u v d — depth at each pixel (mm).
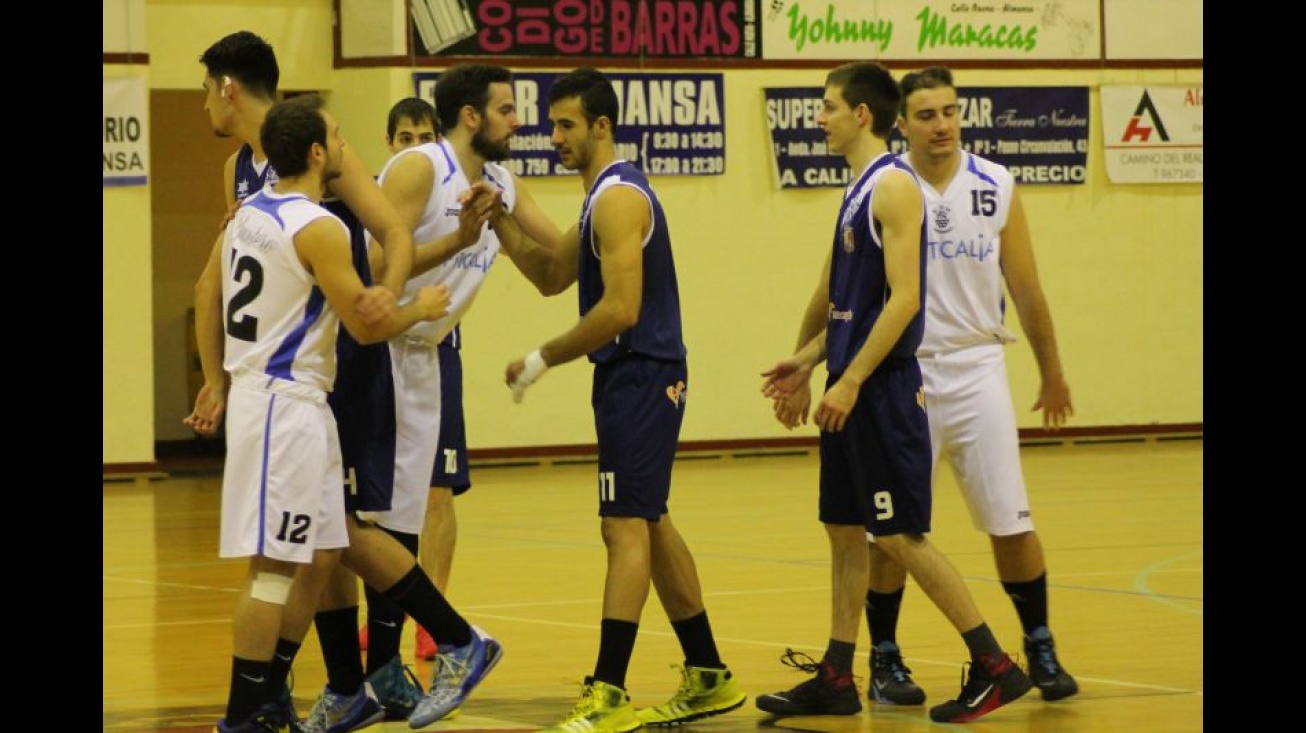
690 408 29344
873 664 10906
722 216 29391
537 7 28172
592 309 9789
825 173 29875
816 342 11109
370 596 10609
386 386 10062
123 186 26469
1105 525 19828
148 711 10453
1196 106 31734
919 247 10102
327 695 10039
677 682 11312
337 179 9797
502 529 20391
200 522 21391
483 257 11609
